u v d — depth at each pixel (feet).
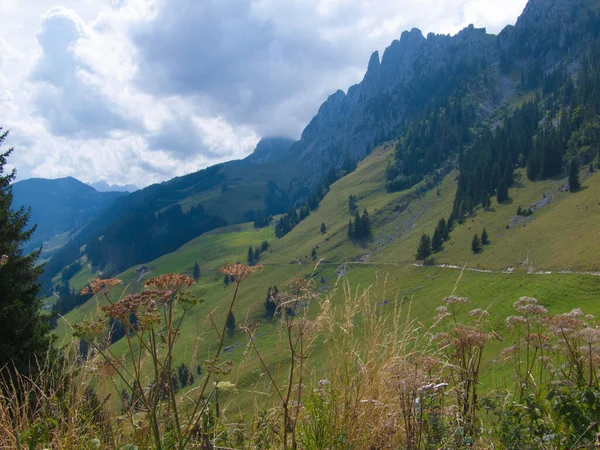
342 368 12.21
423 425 10.67
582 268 281.13
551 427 10.62
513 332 14.26
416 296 344.49
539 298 265.95
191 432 9.30
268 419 11.80
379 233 590.96
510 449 10.43
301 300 11.24
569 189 437.58
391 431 11.48
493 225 442.91
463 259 395.96
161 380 8.98
